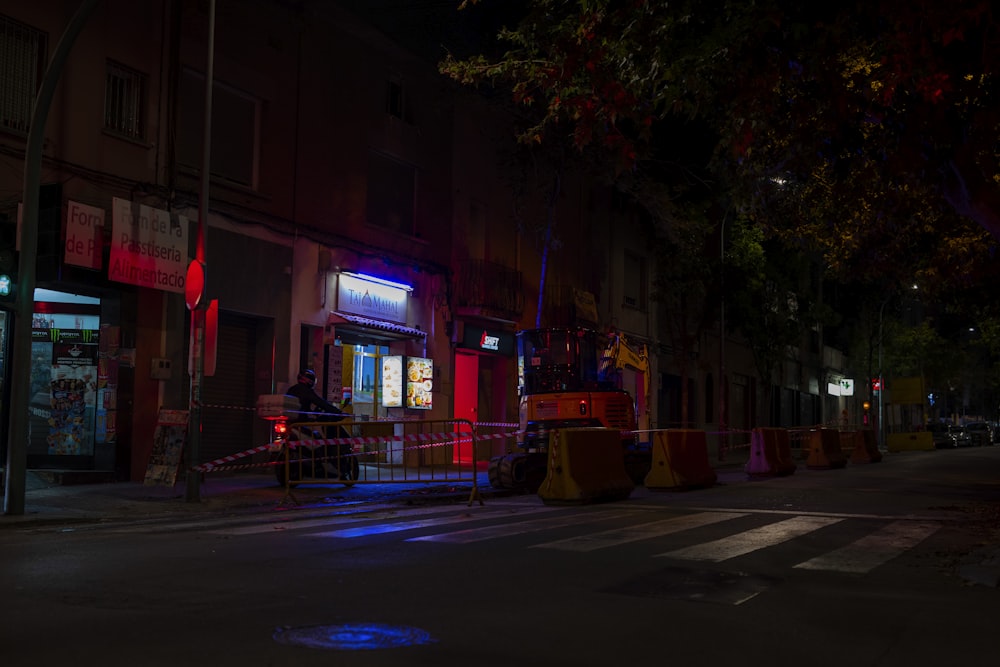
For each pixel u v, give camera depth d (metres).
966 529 11.34
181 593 6.59
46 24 15.55
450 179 25.59
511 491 17.77
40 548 8.95
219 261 18.34
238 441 19.33
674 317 39.47
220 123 18.77
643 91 10.29
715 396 43.50
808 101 10.15
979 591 7.28
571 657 5.00
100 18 16.34
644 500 15.34
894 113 10.55
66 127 15.69
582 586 7.11
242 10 19.03
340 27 21.64
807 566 8.39
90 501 13.59
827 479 21.59
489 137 27.31
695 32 9.95
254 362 19.70
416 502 15.26
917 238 17.94
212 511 13.38
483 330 26.94
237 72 18.83
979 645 5.51
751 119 9.91
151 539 9.75
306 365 20.55
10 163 14.94
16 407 12.01
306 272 20.47
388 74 23.36
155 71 17.31
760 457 22.83
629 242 35.88
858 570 8.23
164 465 15.62
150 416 16.97
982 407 112.88
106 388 16.48
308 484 16.97
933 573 8.12
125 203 16.17
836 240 18.17
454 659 4.88
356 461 17.89
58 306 16.66
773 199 17.22
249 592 6.65
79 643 5.08
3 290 11.88
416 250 24.23
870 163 11.55
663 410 38.72
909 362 62.72
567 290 30.50
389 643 5.17
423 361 23.80
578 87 10.44
